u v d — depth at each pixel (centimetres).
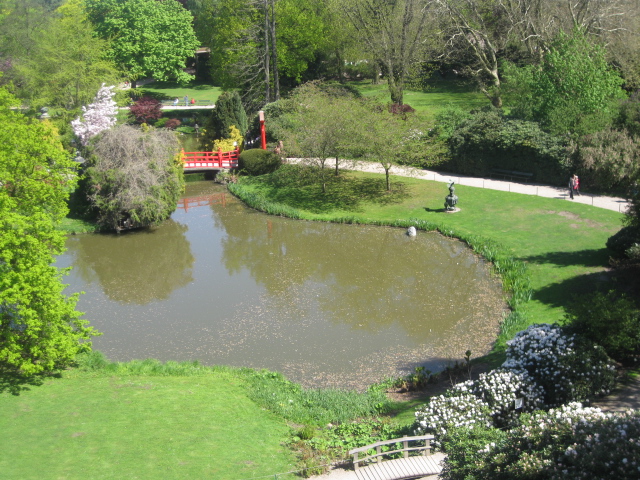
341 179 4353
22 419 1694
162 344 2345
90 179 3662
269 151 4669
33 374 2000
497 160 4247
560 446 1067
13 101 2656
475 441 1299
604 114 3928
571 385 1611
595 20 4888
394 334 2375
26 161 2325
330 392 1923
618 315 1794
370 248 3312
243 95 6172
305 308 2630
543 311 2406
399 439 1467
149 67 7494
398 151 3975
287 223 3791
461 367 2041
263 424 1716
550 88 4141
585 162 3741
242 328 2458
